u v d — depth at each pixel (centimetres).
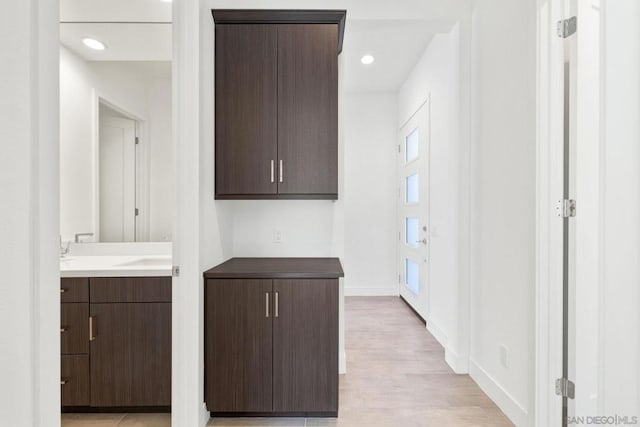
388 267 466
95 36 244
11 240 54
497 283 210
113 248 253
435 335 316
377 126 464
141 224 260
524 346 182
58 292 64
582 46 158
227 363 187
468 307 247
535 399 169
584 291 159
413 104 388
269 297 187
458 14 245
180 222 171
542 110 168
